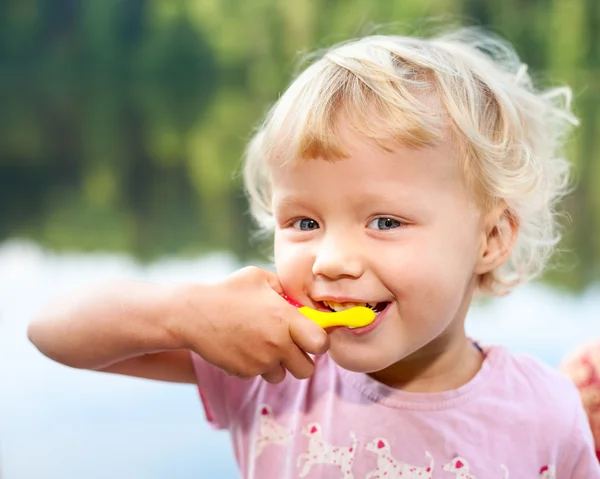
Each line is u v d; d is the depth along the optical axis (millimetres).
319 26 6188
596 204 3410
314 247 714
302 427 805
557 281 2387
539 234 904
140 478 1498
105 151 5523
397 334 712
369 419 792
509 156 802
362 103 707
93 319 737
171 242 3240
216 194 4359
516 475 772
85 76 7754
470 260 753
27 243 3242
